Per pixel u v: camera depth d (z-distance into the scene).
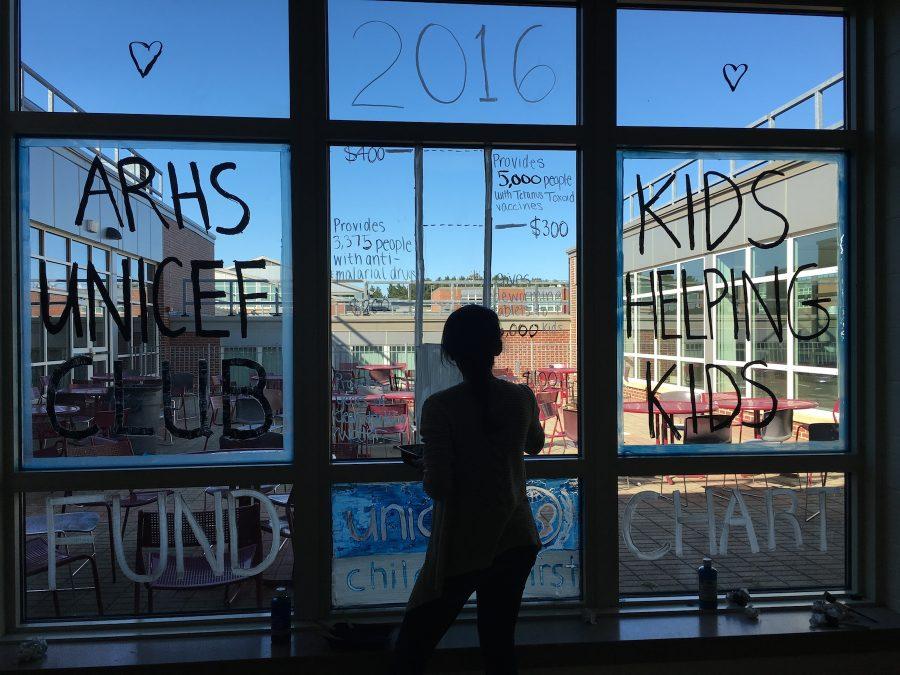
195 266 2.74
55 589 2.81
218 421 2.73
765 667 2.57
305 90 2.71
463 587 1.93
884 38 2.88
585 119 2.86
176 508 2.80
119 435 2.72
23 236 2.69
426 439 1.96
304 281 2.70
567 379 2.90
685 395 2.92
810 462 2.93
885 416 2.87
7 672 2.31
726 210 2.96
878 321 2.88
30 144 2.69
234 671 2.38
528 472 2.79
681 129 2.89
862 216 2.94
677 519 3.00
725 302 2.97
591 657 2.50
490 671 1.93
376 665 2.40
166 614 2.70
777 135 2.93
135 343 2.73
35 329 2.69
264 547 2.90
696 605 2.81
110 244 2.73
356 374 2.83
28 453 2.67
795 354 2.99
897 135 2.80
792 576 3.01
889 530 2.84
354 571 2.76
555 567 2.84
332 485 2.75
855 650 2.58
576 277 2.91
